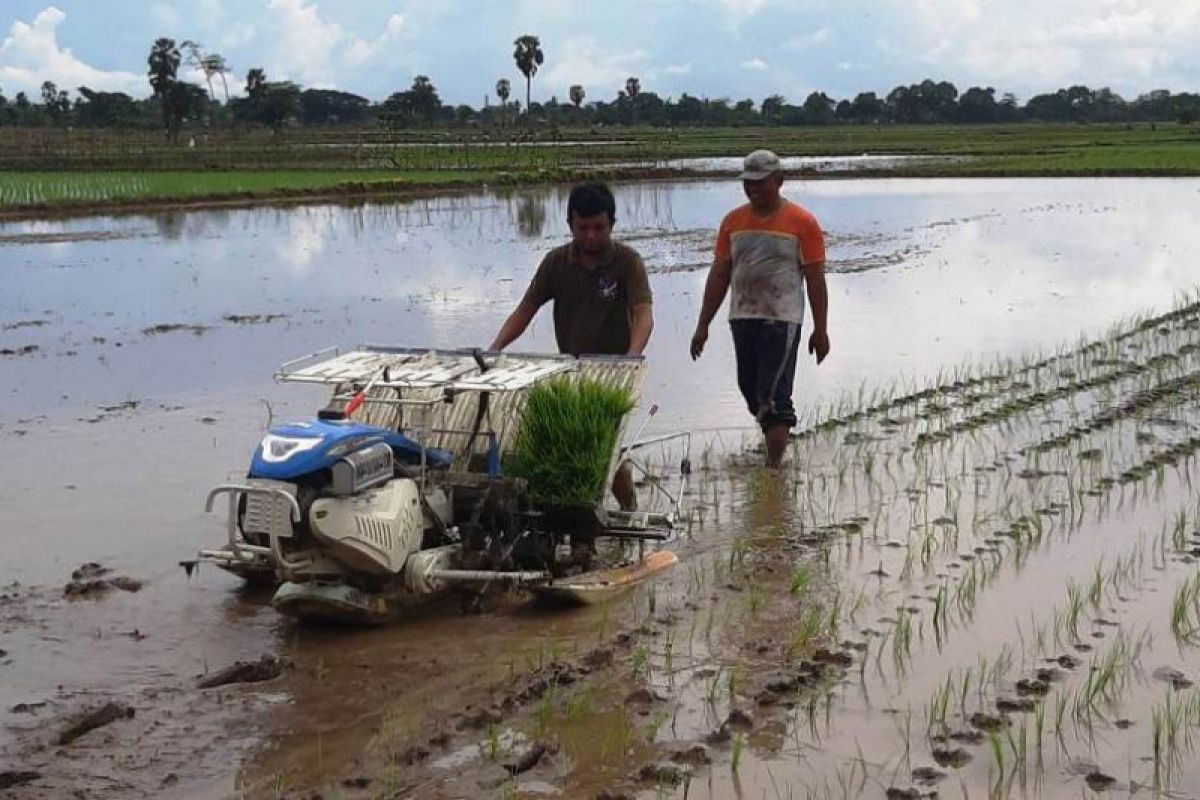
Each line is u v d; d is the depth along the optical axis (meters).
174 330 14.46
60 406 10.48
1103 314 15.43
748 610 6.05
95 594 6.30
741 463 8.83
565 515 6.32
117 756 4.57
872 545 7.01
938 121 153.62
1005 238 25.14
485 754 4.55
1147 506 7.59
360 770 4.44
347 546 5.46
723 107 142.75
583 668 5.30
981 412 10.17
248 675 5.30
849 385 11.46
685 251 23.16
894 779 4.36
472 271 20.11
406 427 6.43
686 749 4.56
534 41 102.38
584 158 56.56
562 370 6.37
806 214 8.78
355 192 39.41
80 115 92.06
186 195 35.28
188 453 8.90
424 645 5.65
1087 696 4.91
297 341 13.62
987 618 5.85
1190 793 4.24
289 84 85.44
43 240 25.70
